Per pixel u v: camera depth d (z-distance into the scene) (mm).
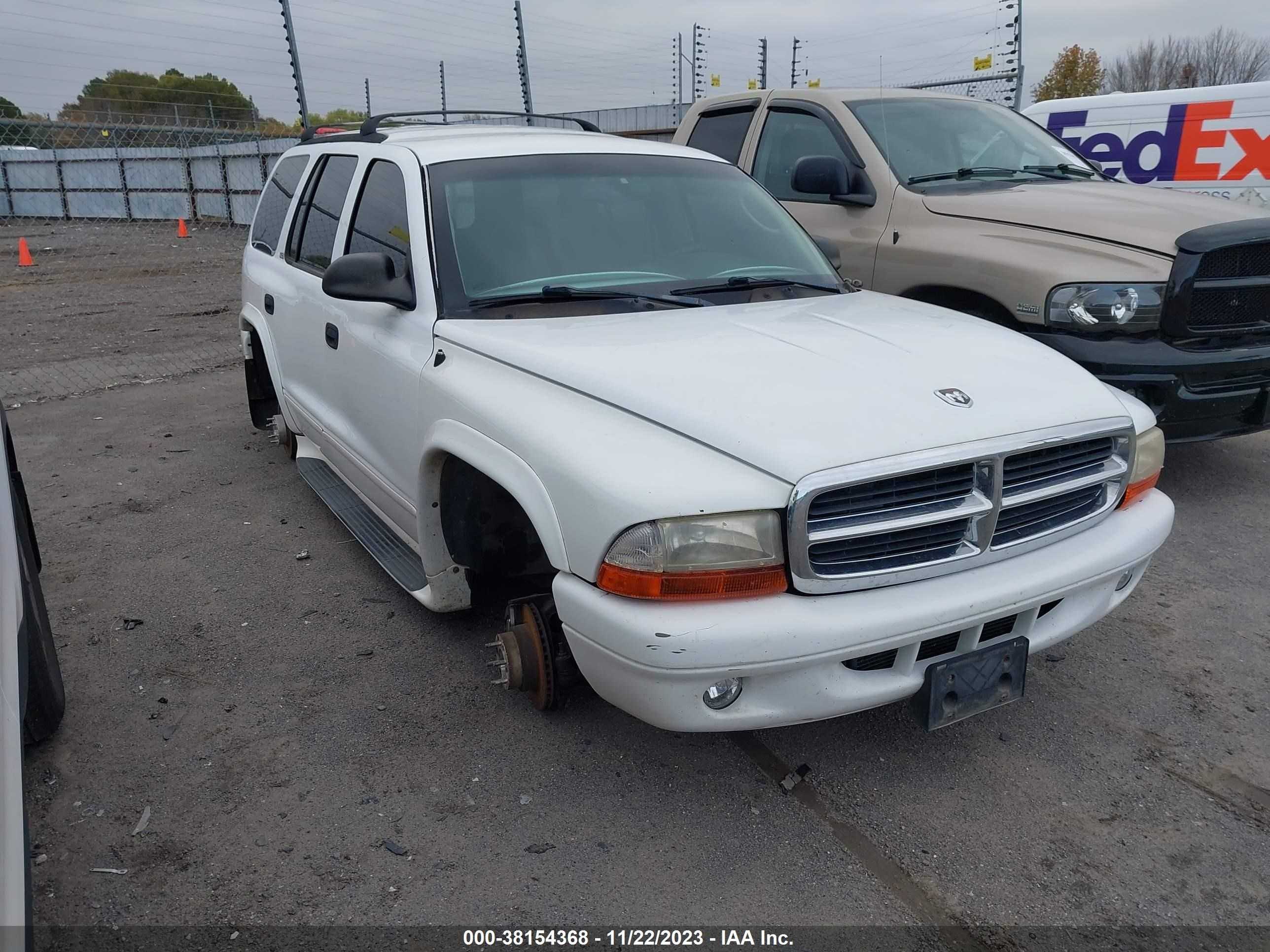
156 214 26906
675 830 2650
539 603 3041
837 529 2324
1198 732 3113
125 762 2949
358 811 2723
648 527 2268
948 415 2496
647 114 18500
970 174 5629
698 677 2291
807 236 4113
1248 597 4027
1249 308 4633
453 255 3318
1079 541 2768
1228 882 2463
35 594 2928
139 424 6785
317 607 3973
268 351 5051
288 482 5516
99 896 2406
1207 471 5594
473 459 2801
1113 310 4566
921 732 3119
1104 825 2680
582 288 3342
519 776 2881
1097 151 10086
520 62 13898
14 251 20703
